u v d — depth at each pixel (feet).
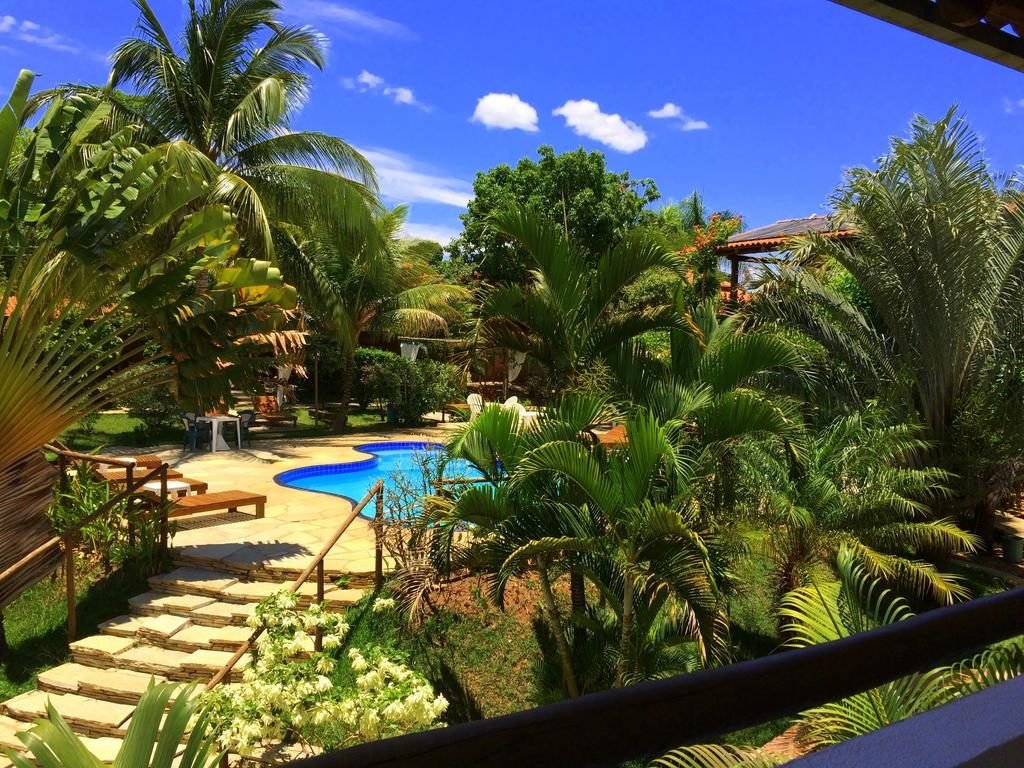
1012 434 32.19
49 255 19.83
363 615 24.98
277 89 46.91
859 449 26.91
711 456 22.53
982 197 30.50
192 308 21.21
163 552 27.78
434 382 70.74
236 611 24.80
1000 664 11.89
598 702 3.18
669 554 20.02
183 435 58.80
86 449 51.42
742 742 20.18
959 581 32.94
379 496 26.48
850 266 33.86
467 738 2.89
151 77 48.62
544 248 24.34
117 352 22.33
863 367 35.09
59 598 26.37
